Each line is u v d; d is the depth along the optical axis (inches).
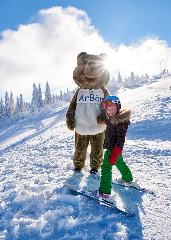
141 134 303.1
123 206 95.7
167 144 226.1
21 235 78.5
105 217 87.1
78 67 152.3
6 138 970.7
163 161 162.9
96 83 150.6
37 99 2401.6
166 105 467.2
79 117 149.0
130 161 170.4
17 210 97.8
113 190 115.0
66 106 1845.5
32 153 265.9
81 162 152.0
